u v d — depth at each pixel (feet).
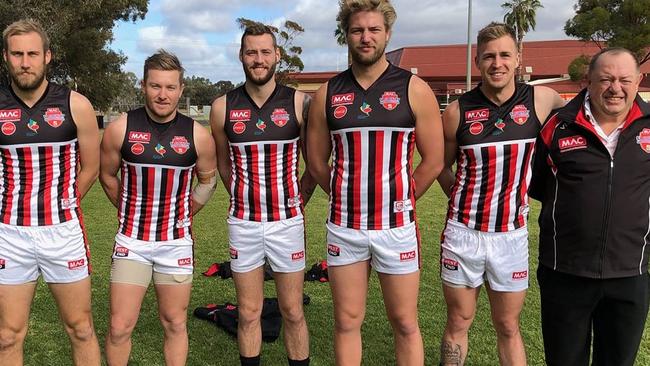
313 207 27.96
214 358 11.53
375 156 8.77
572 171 8.18
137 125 9.48
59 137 8.97
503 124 8.90
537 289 15.40
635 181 7.93
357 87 8.81
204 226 23.86
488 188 9.03
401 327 9.26
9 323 9.04
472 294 9.48
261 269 10.52
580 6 114.73
